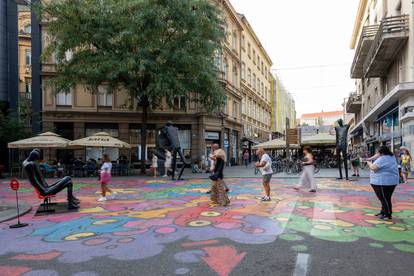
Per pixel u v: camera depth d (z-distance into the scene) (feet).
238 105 118.83
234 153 115.03
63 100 84.43
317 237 17.97
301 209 26.13
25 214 26.13
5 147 83.05
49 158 82.84
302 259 14.48
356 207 26.89
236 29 117.70
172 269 13.57
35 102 83.61
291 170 67.26
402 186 42.34
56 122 83.82
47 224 22.34
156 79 58.90
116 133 88.33
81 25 60.23
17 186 21.98
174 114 90.99
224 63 104.78
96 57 59.72
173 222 22.17
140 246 16.81
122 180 55.36
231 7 106.42
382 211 22.71
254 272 13.09
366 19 105.09
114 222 22.58
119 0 58.59
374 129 93.91
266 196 30.99
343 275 12.71
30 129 85.56
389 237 17.85
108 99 87.51
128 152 88.28
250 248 16.16
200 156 89.76
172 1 59.16
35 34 83.46
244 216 23.70
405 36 58.29
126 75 62.34
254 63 145.79
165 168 62.13
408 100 56.75
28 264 14.47
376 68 75.25
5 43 89.20
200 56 61.77
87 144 61.77
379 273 12.87
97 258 15.11
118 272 13.35
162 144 59.82
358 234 18.53
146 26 57.72
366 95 107.76
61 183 27.22
